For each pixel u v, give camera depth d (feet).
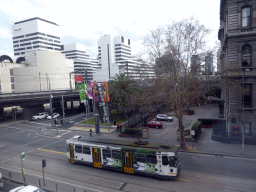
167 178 55.98
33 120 171.12
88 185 55.42
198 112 170.60
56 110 226.99
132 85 140.97
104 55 433.48
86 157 67.62
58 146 94.17
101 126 129.18
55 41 465.47
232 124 89.56
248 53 85.15
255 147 80.84
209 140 93.76
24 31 430.20
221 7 104.37
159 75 89.45
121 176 60.59
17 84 272.92
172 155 55.62
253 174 58.39
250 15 83.30
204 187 52.16
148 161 57.77
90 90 125.29
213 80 87.10
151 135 107.55
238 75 84.53
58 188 54.13
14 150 90.33
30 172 65.77
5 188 55.52
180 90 85.76
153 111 158.20
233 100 88.43
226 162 68.03
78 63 500.33
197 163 68.28
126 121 141.18
